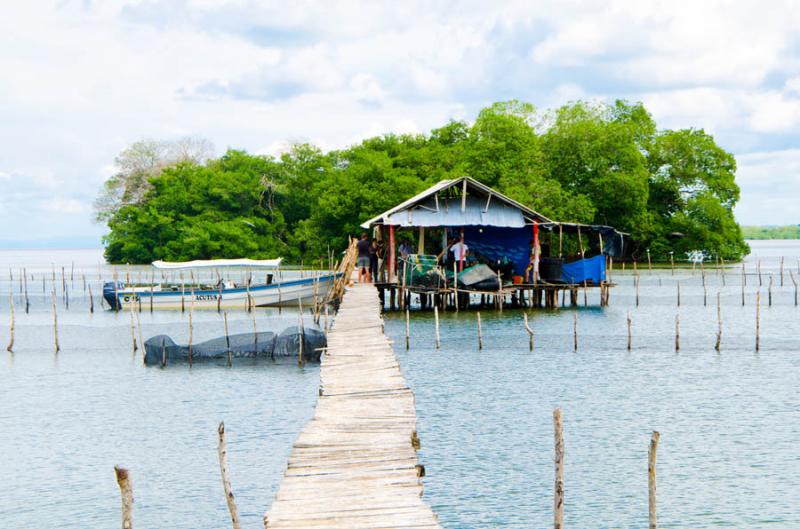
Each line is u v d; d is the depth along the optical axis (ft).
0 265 450.71
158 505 57.77
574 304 168.25
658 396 87.66
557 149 317.42
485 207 154.51
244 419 80.12
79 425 79.56
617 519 53.47
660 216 347.97
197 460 67.56
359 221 299.17
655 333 135.95
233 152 410.93
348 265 165.58
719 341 116.47
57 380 101.76
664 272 294.05
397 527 37.70
